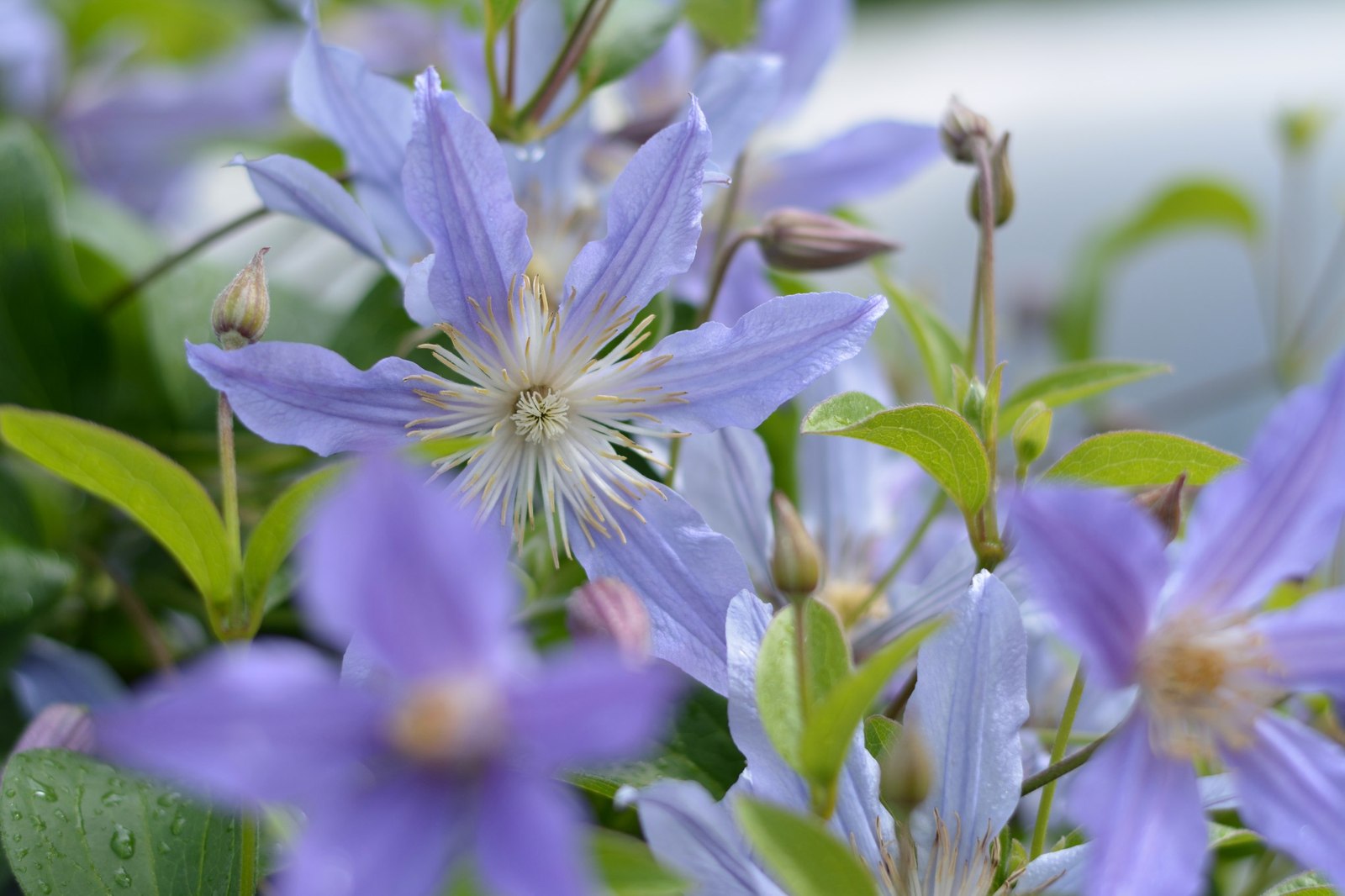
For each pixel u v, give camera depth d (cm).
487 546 37
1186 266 107
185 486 44
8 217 53
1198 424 95
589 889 40
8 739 51
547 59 52
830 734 41
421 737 38
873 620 49
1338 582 53
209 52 78
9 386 54
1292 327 81
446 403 46
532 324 46
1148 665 42
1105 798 41
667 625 45
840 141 55
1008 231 112
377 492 37
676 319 52
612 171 52
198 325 55
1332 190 111
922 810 43
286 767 38
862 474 51
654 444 48
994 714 43
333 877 38
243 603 44
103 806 44
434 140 44
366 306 51
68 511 54
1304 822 42
